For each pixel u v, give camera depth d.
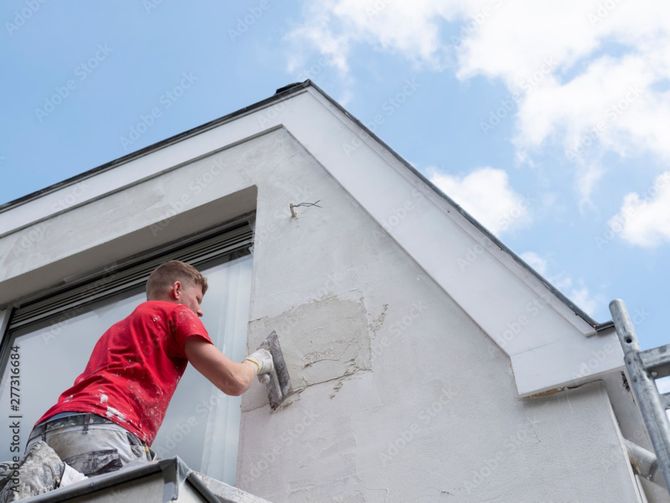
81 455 2.46
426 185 3.88
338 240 3.99
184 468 1.93
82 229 5.35
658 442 2.05
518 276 3.26
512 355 3.01
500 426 2.88
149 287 3.36
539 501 2.62
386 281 3.65
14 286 5.37
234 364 2.94
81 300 5.23
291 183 4.54
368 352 3.40
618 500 2.51
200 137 5.34
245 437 3.35
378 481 2.93
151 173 5.34
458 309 3.35
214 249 4.90
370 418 3.15
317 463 3.10
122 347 2.83
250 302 3.95
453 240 3.57
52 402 4.71
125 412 2.63
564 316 3.02
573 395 2.84
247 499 2.41
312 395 3.35
